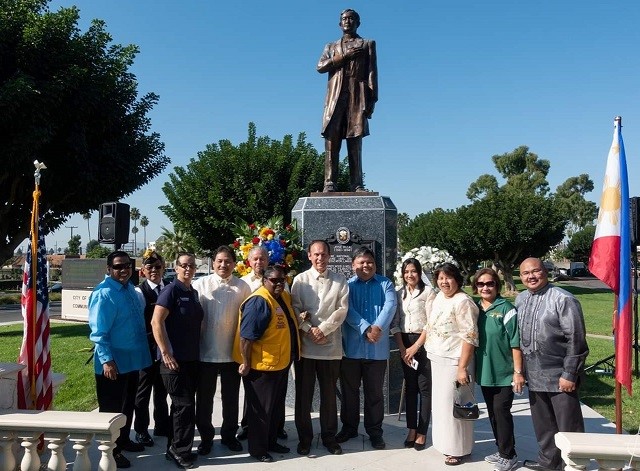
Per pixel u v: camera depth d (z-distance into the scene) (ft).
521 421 18.29
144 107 54.85
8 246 55.06
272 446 15.05
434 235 120.16
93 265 45.29
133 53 52.90
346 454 14.92
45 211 53.01
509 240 98.32
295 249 19.33
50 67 46.47
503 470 13.66
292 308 15.29
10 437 11.74
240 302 15.44
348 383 15.89
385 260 19.62
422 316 15.96
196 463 14.25
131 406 14.93
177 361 14.11
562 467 13.33
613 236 13.25
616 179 13.39
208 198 62.23
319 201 20.21
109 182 50.49
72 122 47.42
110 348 14.17
